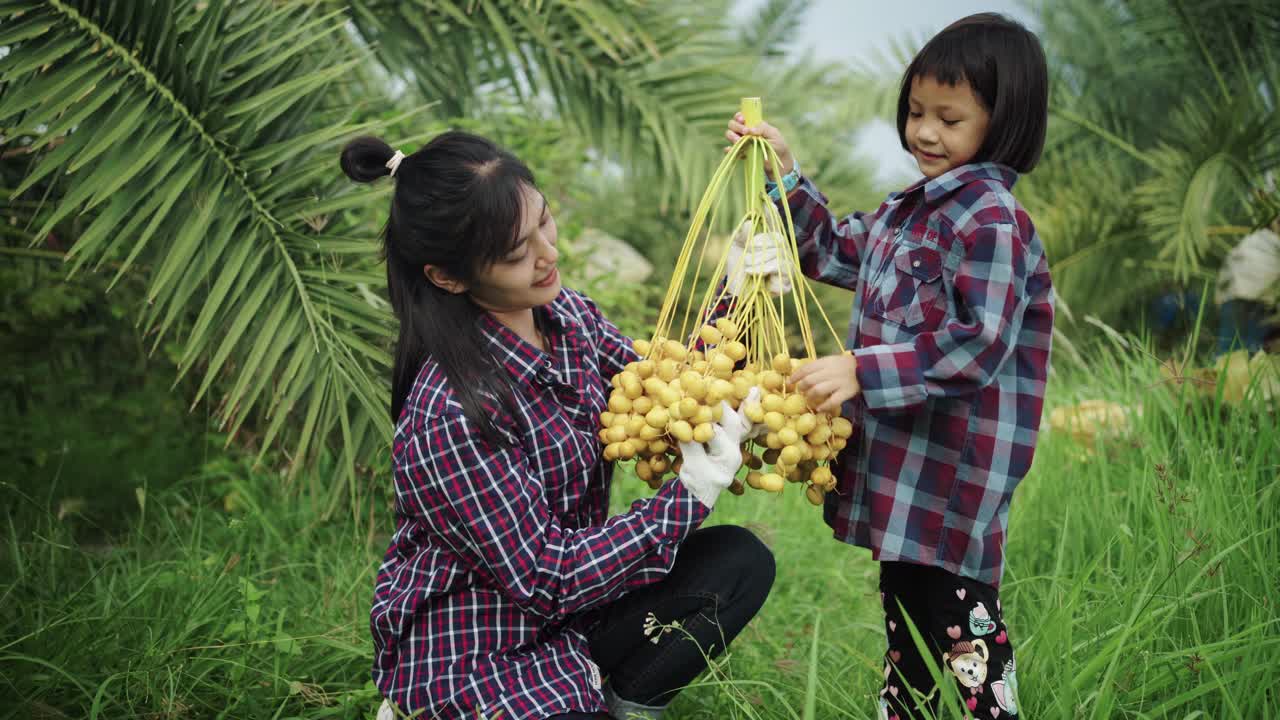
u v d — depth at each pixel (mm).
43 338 4184
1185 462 2604
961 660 1807
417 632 1725
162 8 2375
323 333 2523
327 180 2727
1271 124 5027
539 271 1707
